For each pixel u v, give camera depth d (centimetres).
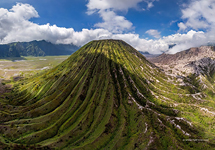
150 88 17938
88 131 11525
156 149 9425
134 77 18388
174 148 9594
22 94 17038
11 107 13650
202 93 18525
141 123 11588
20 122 11794
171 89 18612
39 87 16938
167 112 13800
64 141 10531
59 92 15262
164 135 10450
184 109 14425
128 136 10938
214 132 11512
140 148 9638
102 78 16875
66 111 13275
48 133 11125
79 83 16188
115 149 10062
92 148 10038
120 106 13912
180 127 11394
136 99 15088
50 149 9769
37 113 12988
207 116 13250
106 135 10994
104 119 12469
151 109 13162
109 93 15062
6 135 10538
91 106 13475
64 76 17388
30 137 10550
